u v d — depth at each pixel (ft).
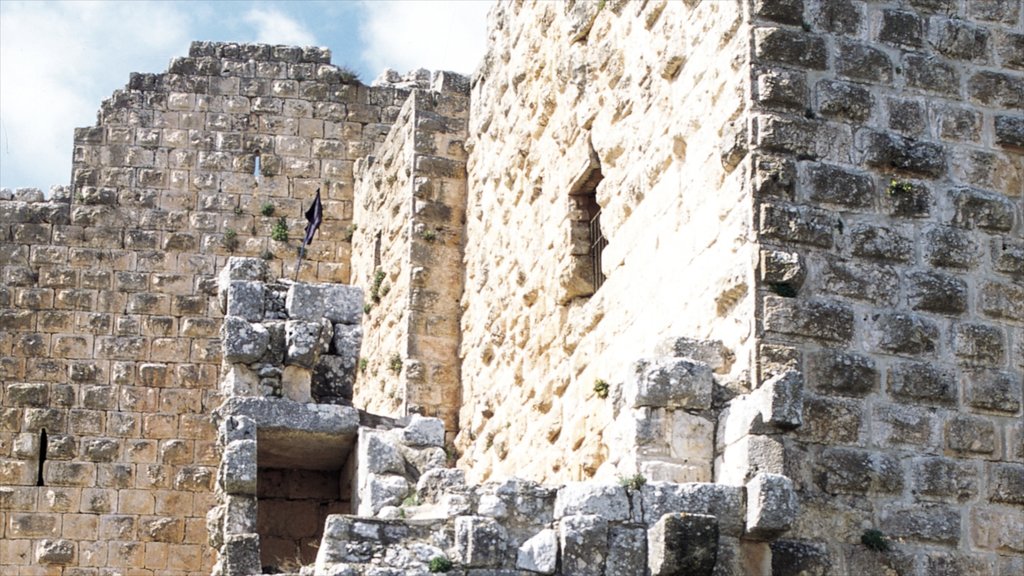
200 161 119.44
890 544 59.72
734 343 61.57
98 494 112.68
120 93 120.16
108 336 115.75
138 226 117.91
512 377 88.38
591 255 79.82
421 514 56.70
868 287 61.98
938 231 63.36
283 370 64.95
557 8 84.69
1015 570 60.85
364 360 111.86
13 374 114.42
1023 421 62.44
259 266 68.18
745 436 57.52
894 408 61.16
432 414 100.12
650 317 69.15
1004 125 65.21
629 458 59.00
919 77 64.85
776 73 63.31
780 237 61.57
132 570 111.65
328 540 53.52
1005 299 63.41
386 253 109.09
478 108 102.22
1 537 111.45
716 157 64.54
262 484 68.39
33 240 116.88
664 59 70.23
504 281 91.86
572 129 80.23
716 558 55.21
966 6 66.13
